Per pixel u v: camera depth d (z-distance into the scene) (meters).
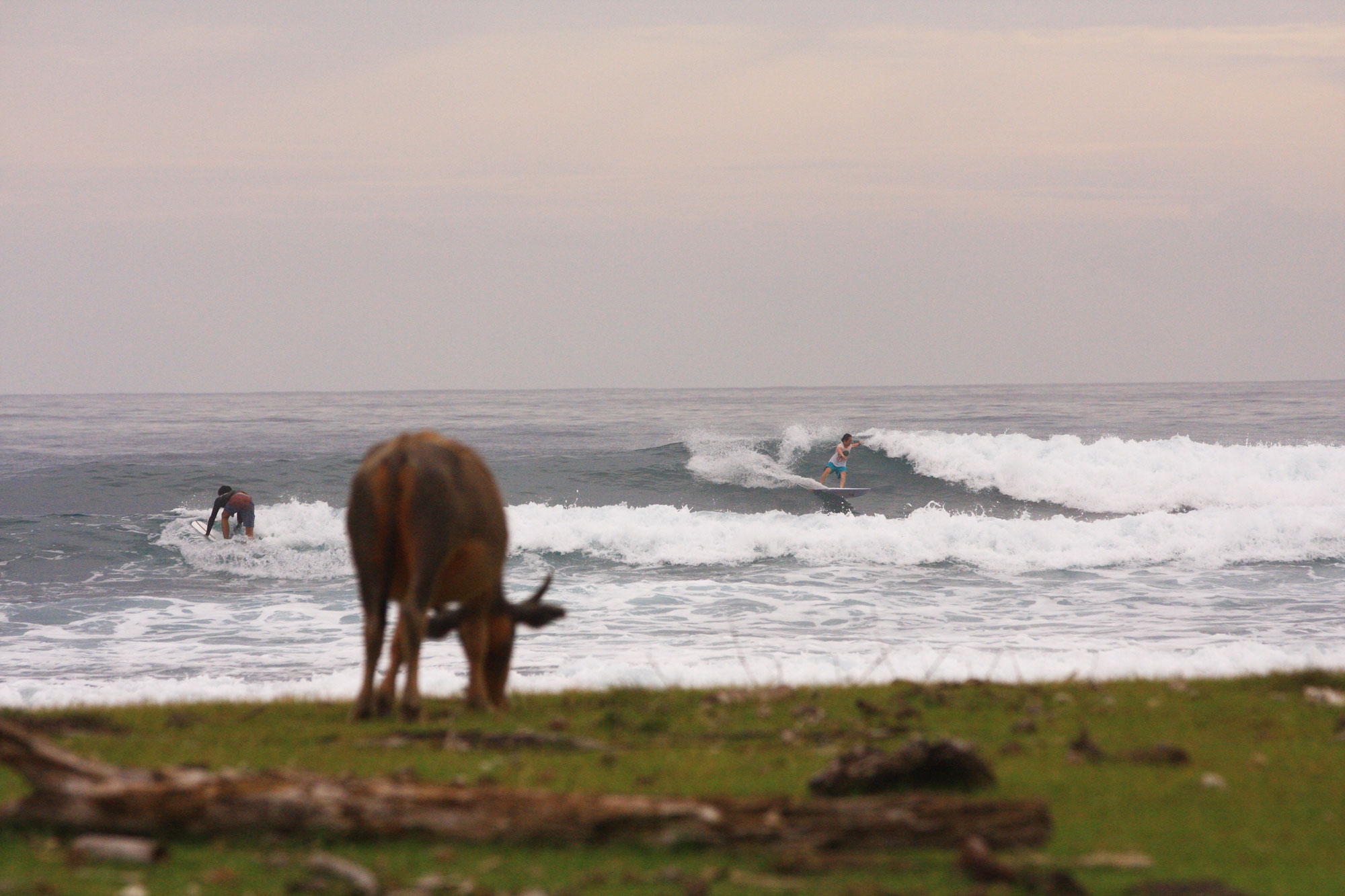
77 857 18.98
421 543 32.56
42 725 33.94
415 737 30.70
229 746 30.52
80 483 139.00
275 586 92.62
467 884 17.94
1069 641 70.00
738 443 164.88
